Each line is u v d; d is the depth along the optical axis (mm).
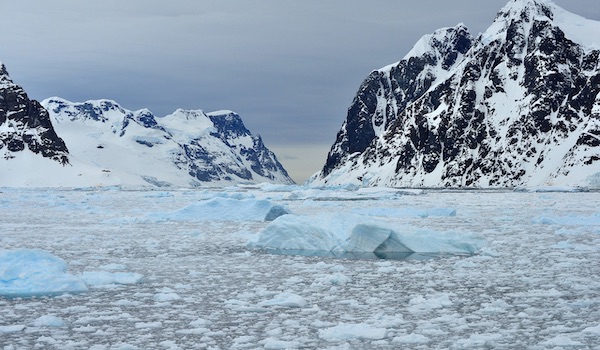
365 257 36250
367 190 150375
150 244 42781
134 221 62312
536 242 43094
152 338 18953
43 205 98375
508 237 46562
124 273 29266
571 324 20188
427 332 19391
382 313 22000
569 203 101875
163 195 142375
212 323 20719
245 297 24875
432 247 38438
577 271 30469
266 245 40781
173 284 27766
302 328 19953
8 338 18969
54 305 23344
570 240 44219
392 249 38531
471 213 76938
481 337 18656
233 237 47281
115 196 144000
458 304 23297
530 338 18609
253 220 62812
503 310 22172
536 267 31906
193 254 37688
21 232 51625
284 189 190250
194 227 55969
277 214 63625
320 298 24609
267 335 19250
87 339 18844
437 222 61688
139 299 24484
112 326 20375
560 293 25016
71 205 91562
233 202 65250
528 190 184625
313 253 38031
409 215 72312
